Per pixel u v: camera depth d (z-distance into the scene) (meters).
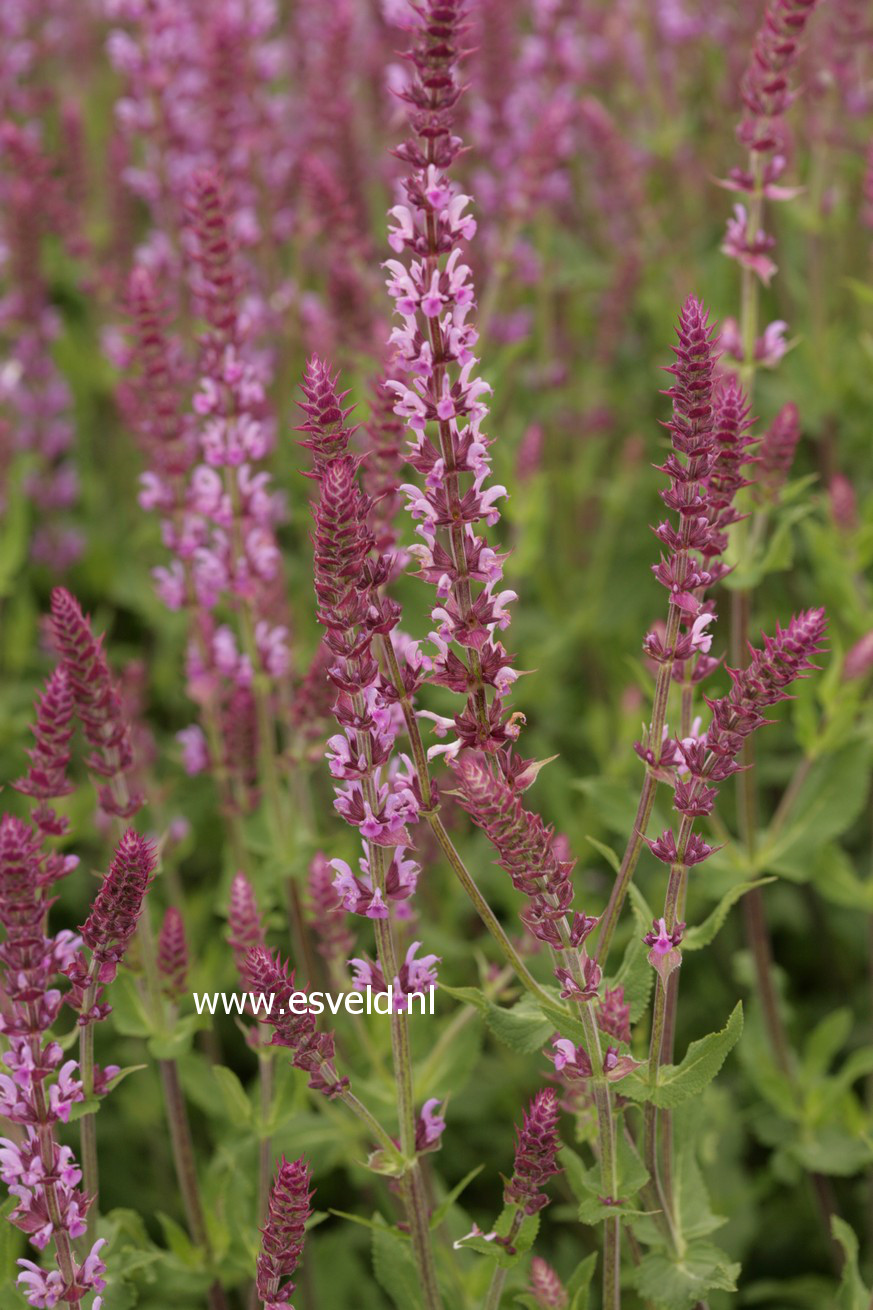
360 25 2.09
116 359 1.76
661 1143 1.24
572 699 1.86
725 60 2.02
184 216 1.74
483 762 1.17
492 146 1.78
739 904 1.63
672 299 1.84
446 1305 1.29
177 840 1.52
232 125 1.77
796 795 1.43
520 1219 1.19
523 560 1.58
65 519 2.10
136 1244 1.34
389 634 1.15
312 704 1.39
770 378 1.87
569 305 2.05
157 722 1.83
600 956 1.20
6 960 1.16
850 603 1.51
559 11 1.85
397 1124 1.34
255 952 1.18
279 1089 1.31
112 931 1.17
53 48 2.40
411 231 1.13
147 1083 1.55
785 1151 1.45
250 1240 1.32
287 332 1.76
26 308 1.94
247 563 1.38
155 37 1.72
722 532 1.26
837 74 1.64
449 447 1.14
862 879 1.66
